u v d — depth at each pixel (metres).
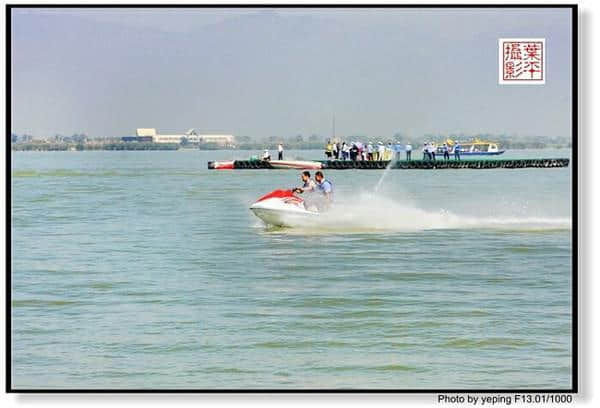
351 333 29.64
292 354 27.61
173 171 133.75
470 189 91.81
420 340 28.98
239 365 26.67
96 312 32.78
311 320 31.22
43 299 34.94
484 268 40.75
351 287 36.56
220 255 44.97
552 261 42.62
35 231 56.66
